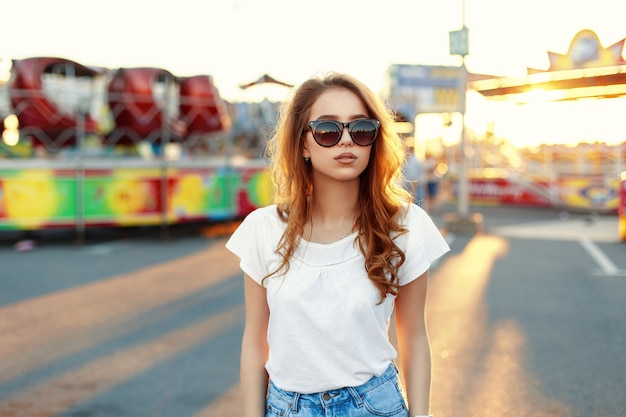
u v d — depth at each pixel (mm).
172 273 8867
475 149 27484
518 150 24375
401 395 1757
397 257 1724
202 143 16594
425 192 22453
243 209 14031
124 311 6680
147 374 4723
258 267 1781
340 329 1663
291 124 1775
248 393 1792
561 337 5637
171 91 14727
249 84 17766
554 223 16547
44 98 12289
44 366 4918
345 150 1692
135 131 13617
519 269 9148
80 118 12211
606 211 20547
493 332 5805
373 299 1683
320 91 1749
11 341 5582
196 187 13141
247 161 14508
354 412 1673
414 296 1789
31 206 11539
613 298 7227
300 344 1680
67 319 6344
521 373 4699
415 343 1805
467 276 8609
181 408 4082
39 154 13211
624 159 20625
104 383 4539
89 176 11914
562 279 8375
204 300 7215
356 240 1713
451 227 13922
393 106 2240
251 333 1829
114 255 10516
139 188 12398
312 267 1696
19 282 8188
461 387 4422
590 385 4449
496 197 24156
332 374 1673
